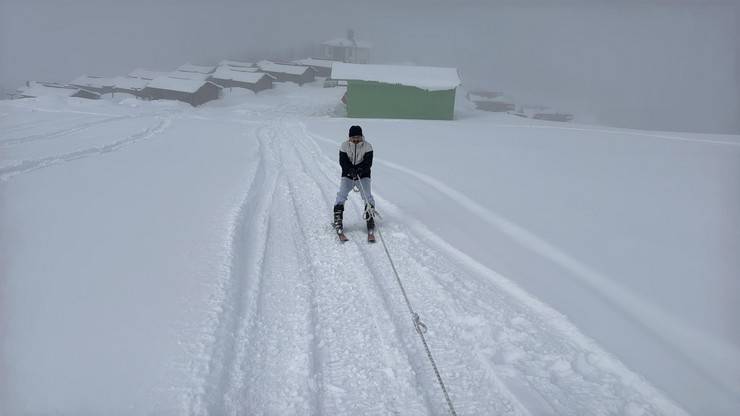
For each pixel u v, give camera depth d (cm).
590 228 684
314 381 343
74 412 285
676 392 327
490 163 1291
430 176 1070
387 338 399
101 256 531
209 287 461
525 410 314
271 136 1986
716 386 333
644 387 332
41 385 308
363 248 614
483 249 600
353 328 416
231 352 368
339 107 4994
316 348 385
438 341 399
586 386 341
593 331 403
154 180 949
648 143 1914
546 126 2866
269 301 462
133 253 543
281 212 781
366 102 4028
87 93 6159
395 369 359
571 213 769
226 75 6869
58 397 298
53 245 561
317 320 428
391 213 784
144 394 306
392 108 4038
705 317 417
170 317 402
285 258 576
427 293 485
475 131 2369
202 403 302
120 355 345
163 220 675
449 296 472
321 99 5812
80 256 529
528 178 1077
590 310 438
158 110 3456
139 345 359
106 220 667
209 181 962
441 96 3988
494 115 4438
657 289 472
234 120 2927
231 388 329
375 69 4172
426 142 1825
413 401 325
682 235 658
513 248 607
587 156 1498
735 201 884
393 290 491
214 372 336
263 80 6806
